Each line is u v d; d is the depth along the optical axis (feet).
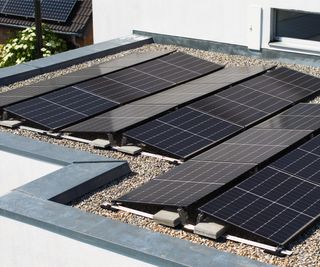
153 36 62.80
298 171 37.86
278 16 56.90
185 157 41.14
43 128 46.60
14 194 36.94
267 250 32.35
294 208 34.65
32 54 76.48
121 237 32.53
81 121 46.57
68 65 58.03
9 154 42.73
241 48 58.54
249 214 34.01
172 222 34.45
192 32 60.54
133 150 42.73
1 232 35.99
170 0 60.70
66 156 41.24
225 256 30.91
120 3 63.57
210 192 35.68
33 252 35.12
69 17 82.17
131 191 37.45
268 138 42.16
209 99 48.39
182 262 30.50
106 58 59.62
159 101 48.62
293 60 56.29
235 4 57.62
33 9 85.10
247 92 49.62
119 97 49.85
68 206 35.73
